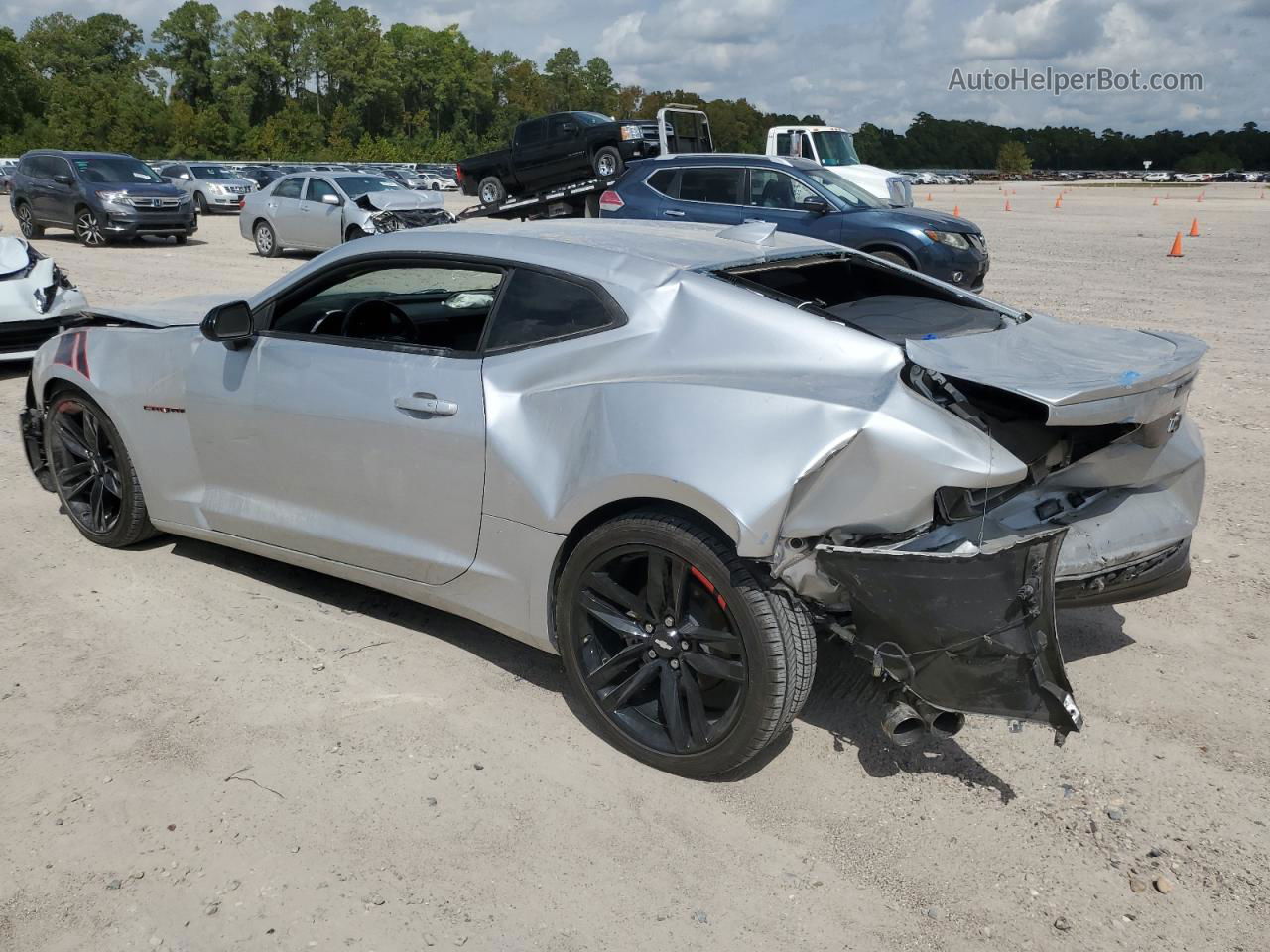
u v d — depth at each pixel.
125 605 4.12
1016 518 3.02
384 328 3.89
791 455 2.65
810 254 3.65
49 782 2.98
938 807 2.90
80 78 141.88
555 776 3.03
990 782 3.01
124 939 2.41
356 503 3.66
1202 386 7.87
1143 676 3.59
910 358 2.81
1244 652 3.76
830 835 2.78
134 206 19.89
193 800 2.90
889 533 2.69
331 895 2.55
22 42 142.88
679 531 2.84
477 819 2.84
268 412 3.82
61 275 8.57
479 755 3.14
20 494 5.43
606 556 3.01
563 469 3.09
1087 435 2.97
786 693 2.78
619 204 13.63
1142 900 2.54
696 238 3.70
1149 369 2.82
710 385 2.85
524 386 3.23
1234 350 9.22
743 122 157.50
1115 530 3.21
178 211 20.42
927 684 2.69
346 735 3.23
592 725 3.31
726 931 2.45
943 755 3.14
